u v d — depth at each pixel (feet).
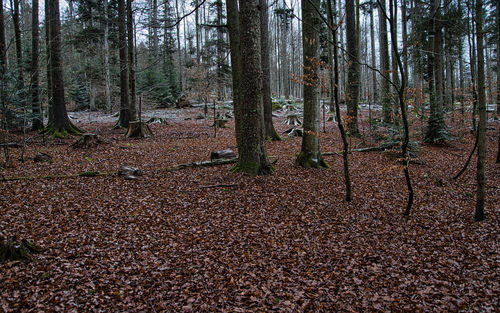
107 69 83.61
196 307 12.85
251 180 28.55
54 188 24.97
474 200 25.81
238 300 13.50
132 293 13.50
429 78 47.80
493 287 14.35
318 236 19.86
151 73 94.84
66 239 17.58
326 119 71.51
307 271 16.05
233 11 31.17
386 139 44.32
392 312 12.97
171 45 120.16
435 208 24.31
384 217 22.77
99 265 15.34
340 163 36.68
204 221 21.26
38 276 14.01
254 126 29.76
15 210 20.62
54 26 48.70
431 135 46.98
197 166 32.81
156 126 64.44
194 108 95.55
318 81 32.01
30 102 39.32
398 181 30.81
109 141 46.55
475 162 37.60
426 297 13.89
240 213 22.68
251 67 28.78
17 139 46.52
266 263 16.67
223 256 17.15
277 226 21.02
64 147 41.93
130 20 49.80
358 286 14.82
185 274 15.24
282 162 35.42
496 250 17.61
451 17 44.32
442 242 19.03
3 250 14.85
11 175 27.55
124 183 27.17
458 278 15.25
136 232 19.13
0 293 12.64
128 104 61.77
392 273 15.92
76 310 12.10
